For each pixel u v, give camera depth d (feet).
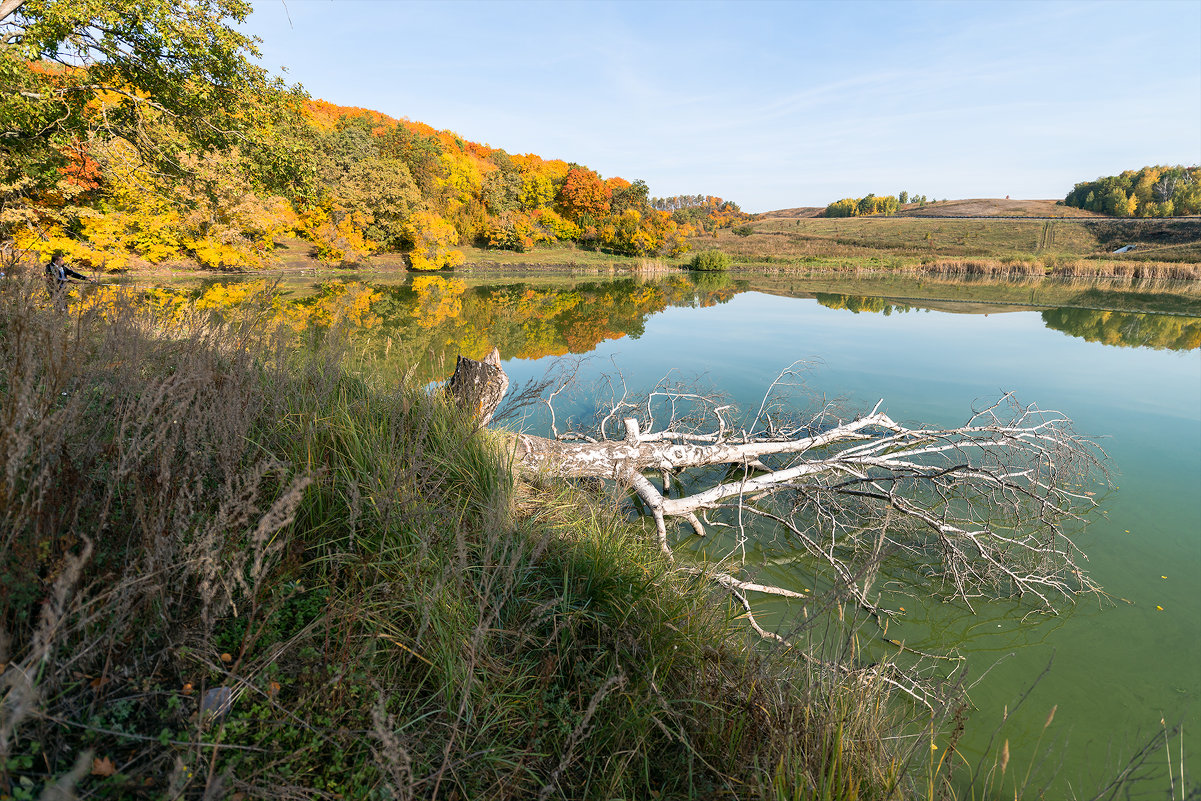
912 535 19.34
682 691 8.02
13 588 5.10
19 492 5.73
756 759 6.79
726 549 18.29
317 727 5.63
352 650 6.41
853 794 6.50
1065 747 10.91
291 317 50.16
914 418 32.01
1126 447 27.76
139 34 40.42
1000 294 105.09
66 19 35.83
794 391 37.06
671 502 17.80
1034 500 21.42
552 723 7.18
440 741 6.24
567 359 44.29
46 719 4.66
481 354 42.73
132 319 10.27
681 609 9.64
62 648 5.09
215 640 5.82
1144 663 13.62
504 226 181.78
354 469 9.46
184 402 6.99
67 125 41.96
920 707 11.54
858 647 13.08
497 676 7.20
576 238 226.38
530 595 9.06
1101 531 20.01
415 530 8.38
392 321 57.88
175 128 46.52
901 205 531.09
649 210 226.17
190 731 5.00
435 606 7.37
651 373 41.22
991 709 11.93
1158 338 56.80
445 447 11.56
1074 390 37.45
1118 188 343.67
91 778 4.47
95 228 75.36
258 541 5.42
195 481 7.09
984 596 16.35
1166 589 16.71
